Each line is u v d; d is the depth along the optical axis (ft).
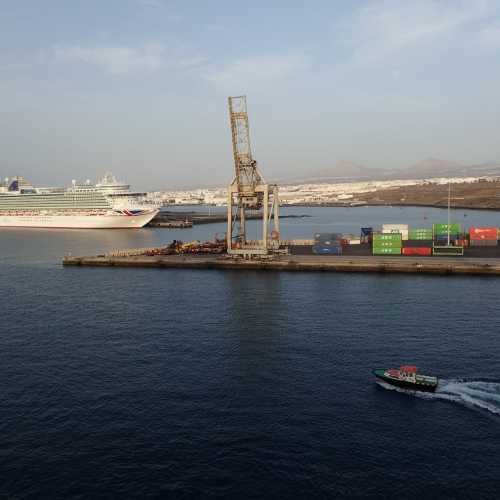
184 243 510.58
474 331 201.67
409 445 122.21
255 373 163.63
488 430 129.29
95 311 244.63
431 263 334.65
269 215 385.50
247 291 281.74
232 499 104.01
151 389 152.97
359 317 224.12
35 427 131.44
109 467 114.42
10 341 199.62
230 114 362.33
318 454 118.62
